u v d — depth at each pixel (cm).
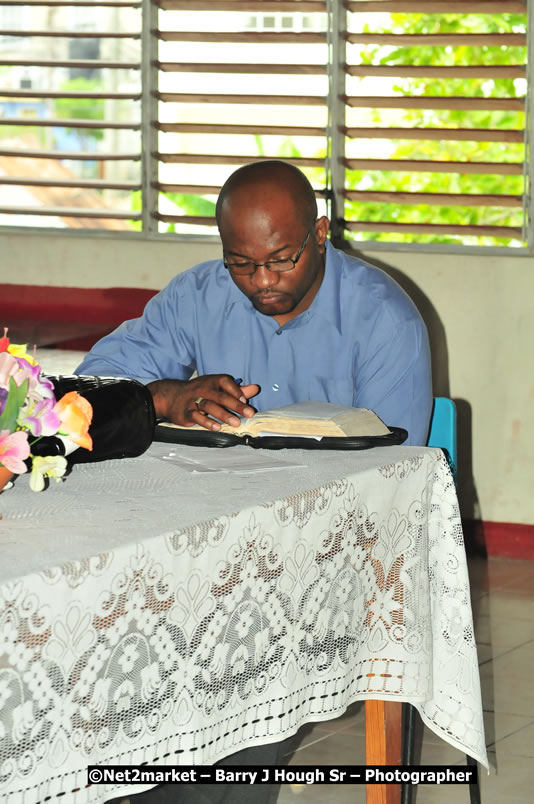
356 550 178
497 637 363
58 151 491
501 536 457
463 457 459
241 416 200
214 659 150
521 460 452
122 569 132
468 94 489
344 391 241
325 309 236
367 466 182
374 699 191
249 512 153
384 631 188
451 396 458
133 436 177
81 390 175
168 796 192
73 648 127
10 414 137
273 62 479
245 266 215
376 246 458
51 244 491
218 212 216
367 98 450
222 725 152
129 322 262
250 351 246
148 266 483
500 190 532
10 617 118
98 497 158
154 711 140
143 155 480
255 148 560
